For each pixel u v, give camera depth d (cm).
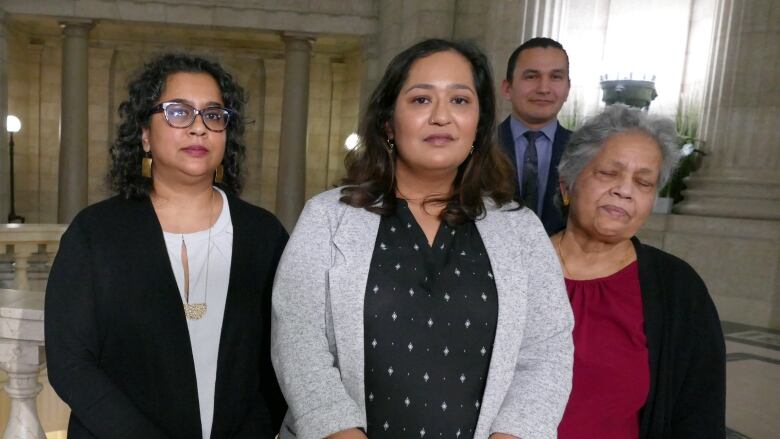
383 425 131
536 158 324
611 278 174
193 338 164
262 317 174
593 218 171
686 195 712
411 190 151
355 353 130
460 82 140
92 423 142
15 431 207
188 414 158
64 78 1236
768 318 629
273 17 1226
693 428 158
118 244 159
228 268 171
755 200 652
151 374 156
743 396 407
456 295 135
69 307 150
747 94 673
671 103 888
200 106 166
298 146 1277
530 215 153
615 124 171
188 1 1212
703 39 849
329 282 133
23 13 1202
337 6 1225
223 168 184
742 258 647
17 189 1463
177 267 166
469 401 133
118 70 1502
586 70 930
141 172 172
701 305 167
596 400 162
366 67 1238
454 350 133
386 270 135
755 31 668
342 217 142
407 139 141
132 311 155
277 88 1537
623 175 166
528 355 140
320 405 123
